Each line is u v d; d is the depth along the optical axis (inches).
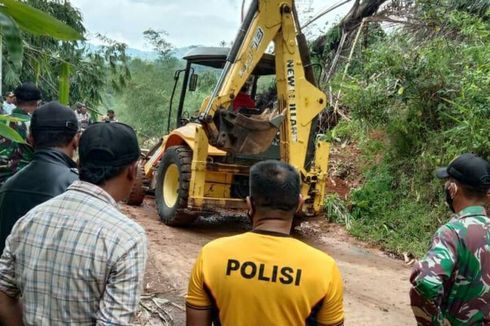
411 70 312.7
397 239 284.5
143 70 847.7
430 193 306.0
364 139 363.3
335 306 73.4
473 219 92.2
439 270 87.5
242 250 74.2
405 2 427.5
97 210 71.5
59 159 92.5
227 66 254.7
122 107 818.8
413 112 319.0
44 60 104.0
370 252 275.0
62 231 70.4
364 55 386.3
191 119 313.4
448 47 320.8
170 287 194.1
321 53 492.4
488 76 271.6
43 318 70.0
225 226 299.0
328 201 326.6
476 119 267.4
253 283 72.5
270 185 74.5
